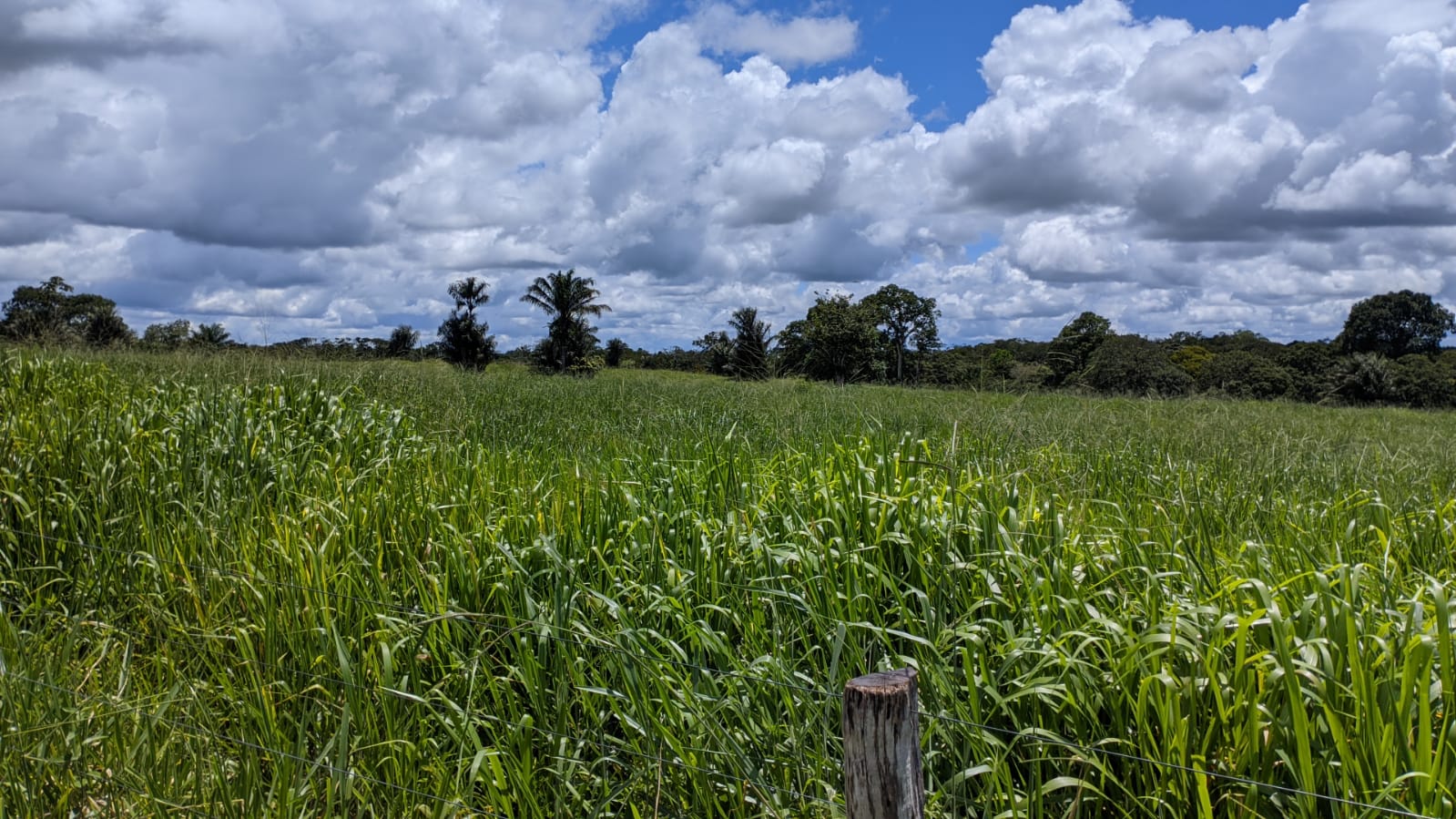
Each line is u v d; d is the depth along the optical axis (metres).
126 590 4.18
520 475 5.32
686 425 8.16
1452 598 3.31
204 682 3.35
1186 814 2.45
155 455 5.59
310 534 4.29
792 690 2.97
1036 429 6.97
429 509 4.38
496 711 3.15
